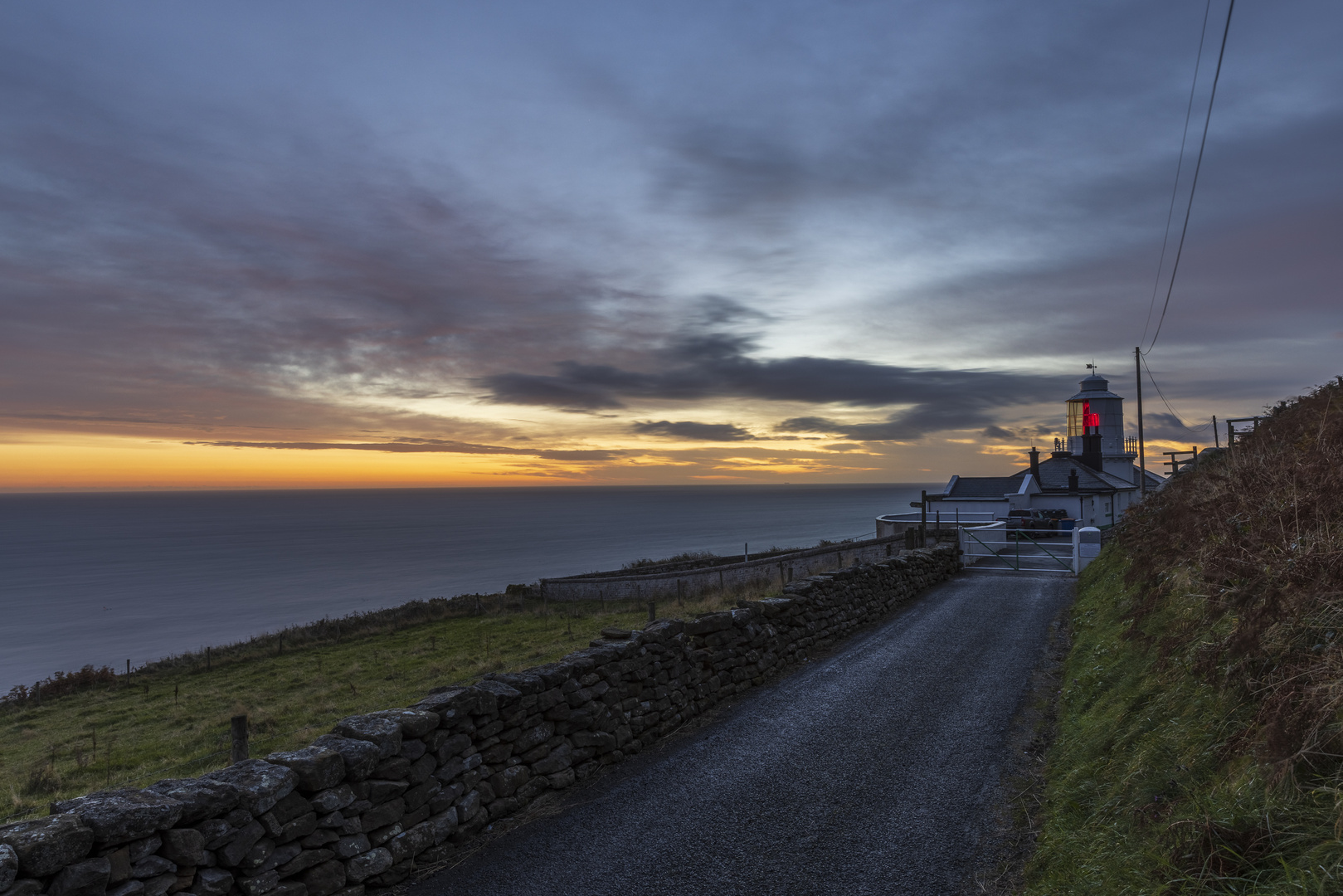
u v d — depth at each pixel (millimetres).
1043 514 37969
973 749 7285
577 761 7156
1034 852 4961
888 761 7117
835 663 11477
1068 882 4121
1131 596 10117
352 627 32125
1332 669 3666
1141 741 5184
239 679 22891
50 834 3592
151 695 21906
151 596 119000
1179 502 10492
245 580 135125
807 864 5137
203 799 4309
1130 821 4254
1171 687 5578
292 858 4703
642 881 5062
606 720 7555
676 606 25438
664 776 7148
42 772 12398
